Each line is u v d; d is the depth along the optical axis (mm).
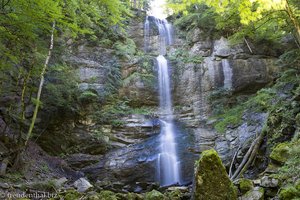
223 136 11672
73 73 12734
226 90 14484
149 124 13320
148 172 10461
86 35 14812
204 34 16359
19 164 7574
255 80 14516
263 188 5223
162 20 18875
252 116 11273
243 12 5359
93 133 12438
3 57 7984
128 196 5840
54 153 11023
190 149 11430
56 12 6395
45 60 9031
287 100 9047
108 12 9844
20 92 10469
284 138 7730
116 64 14969
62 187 7215
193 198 5078
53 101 11141
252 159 8320
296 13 7281
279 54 15023
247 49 15219
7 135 8812
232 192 4945
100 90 13766
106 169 10523
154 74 15586
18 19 6133
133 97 14734
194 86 15109
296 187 4691
